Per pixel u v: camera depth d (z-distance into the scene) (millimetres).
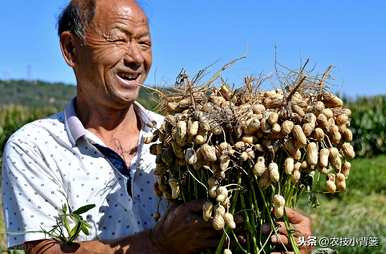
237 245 854
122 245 912
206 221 844
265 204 829
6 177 985
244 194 835
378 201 4012
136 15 990
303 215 887
